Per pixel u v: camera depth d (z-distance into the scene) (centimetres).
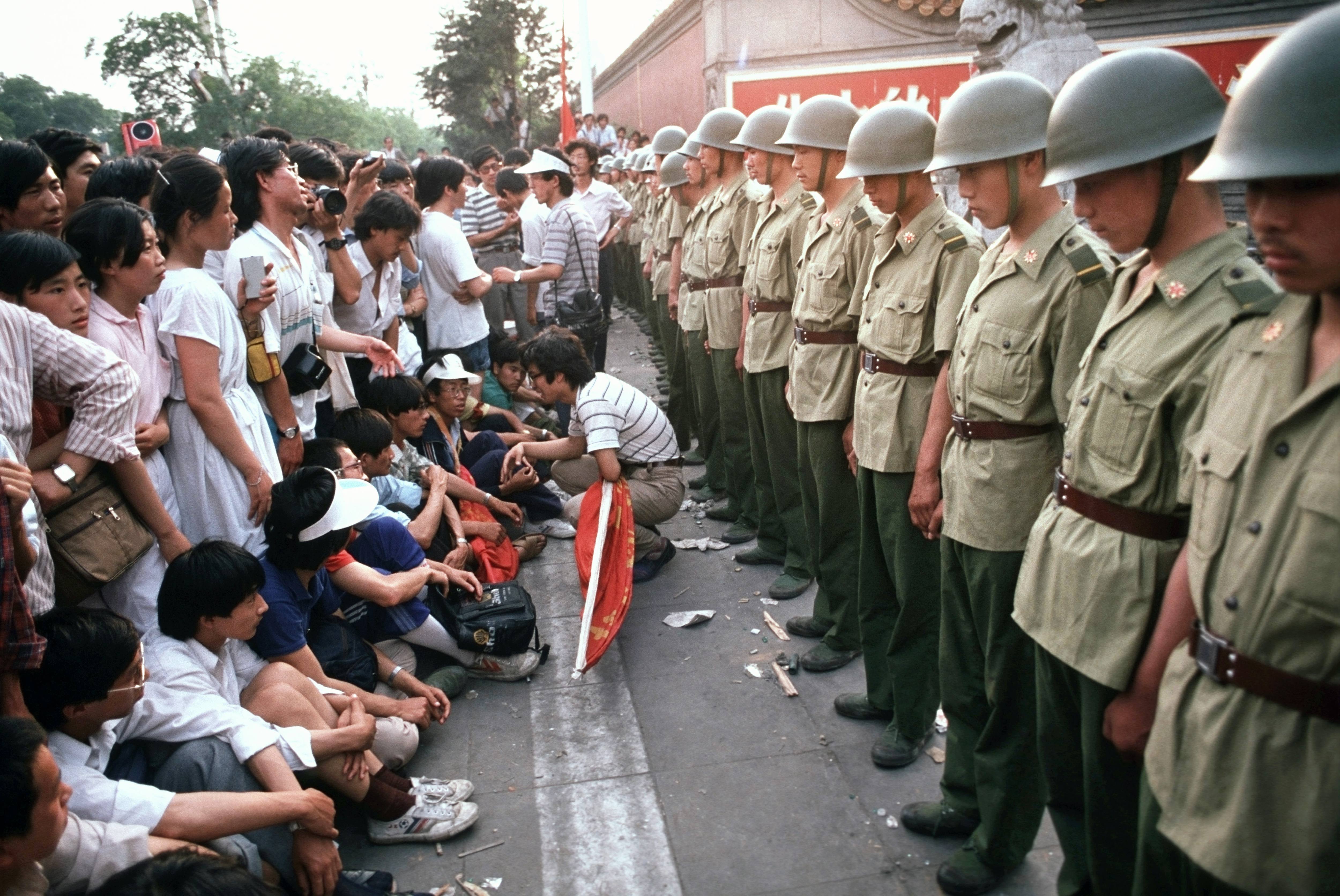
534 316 684
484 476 490
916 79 1002
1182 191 171
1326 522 123
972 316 233
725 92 1025
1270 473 132
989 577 232
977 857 249
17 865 176
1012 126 218
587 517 404
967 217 536
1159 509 175
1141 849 162
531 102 3412
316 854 238
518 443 504
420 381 471
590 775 307
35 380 231
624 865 265
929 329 276
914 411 280
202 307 277
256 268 309
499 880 262
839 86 1015
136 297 264
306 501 282
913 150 269
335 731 263
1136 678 171
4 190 271
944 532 248
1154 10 899
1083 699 189
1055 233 219
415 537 381
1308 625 126
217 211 282
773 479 426
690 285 534
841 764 304
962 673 257
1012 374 222
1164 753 149
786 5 1005
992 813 242
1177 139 167
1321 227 119
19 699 196
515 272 637
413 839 278
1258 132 120
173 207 278
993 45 552
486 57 3309
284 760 245
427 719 315
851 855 264
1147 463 173
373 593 328
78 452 235
